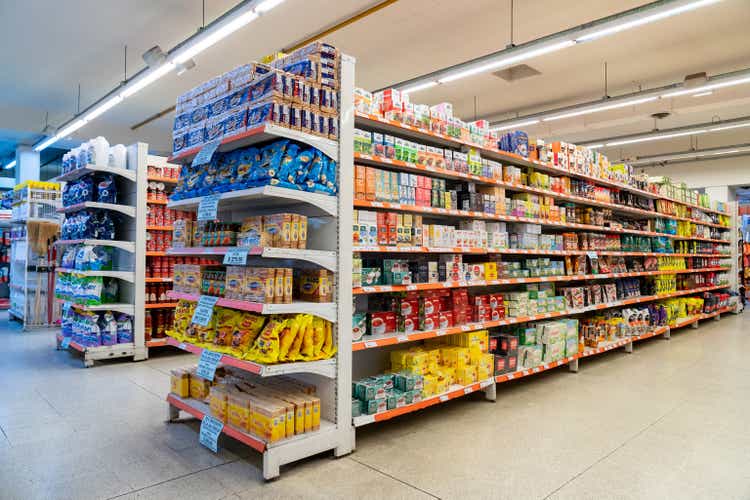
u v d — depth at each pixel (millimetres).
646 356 6219
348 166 3066
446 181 4379
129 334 5559
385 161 3447
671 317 7812
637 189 6816
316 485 2582
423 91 10406
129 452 2986
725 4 6793
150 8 7094
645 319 6789
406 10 6973
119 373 4984
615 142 11883
